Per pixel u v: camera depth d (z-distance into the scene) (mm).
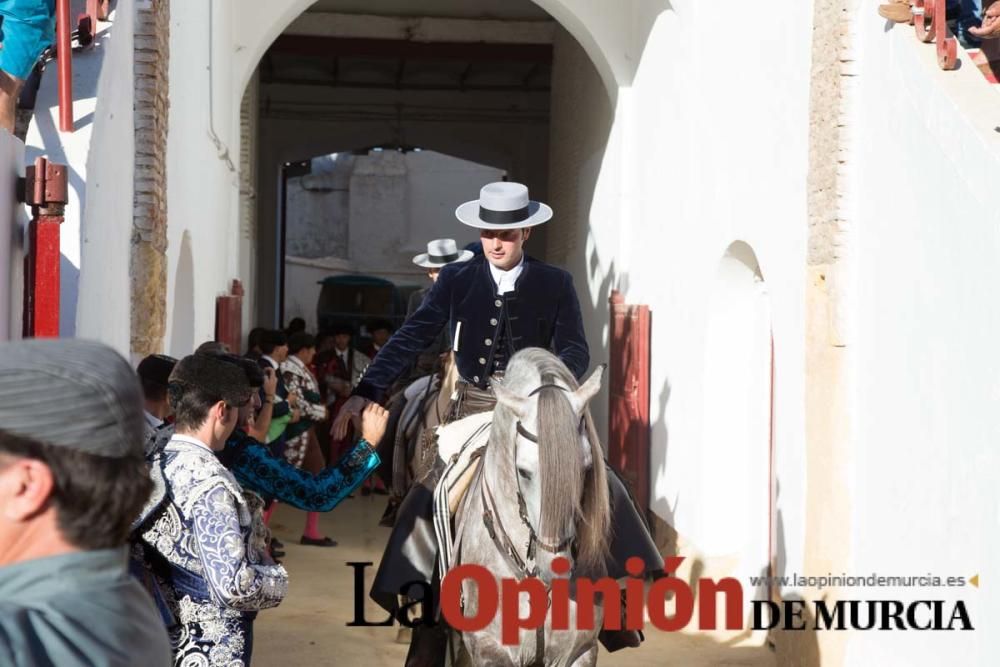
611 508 5246
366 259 38406
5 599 1688
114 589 1752
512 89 23156
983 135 4699
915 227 5383
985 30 5320
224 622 3773
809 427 6586
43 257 4637
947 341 5008
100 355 1759
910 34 5594
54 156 5523
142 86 7043
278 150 23281
